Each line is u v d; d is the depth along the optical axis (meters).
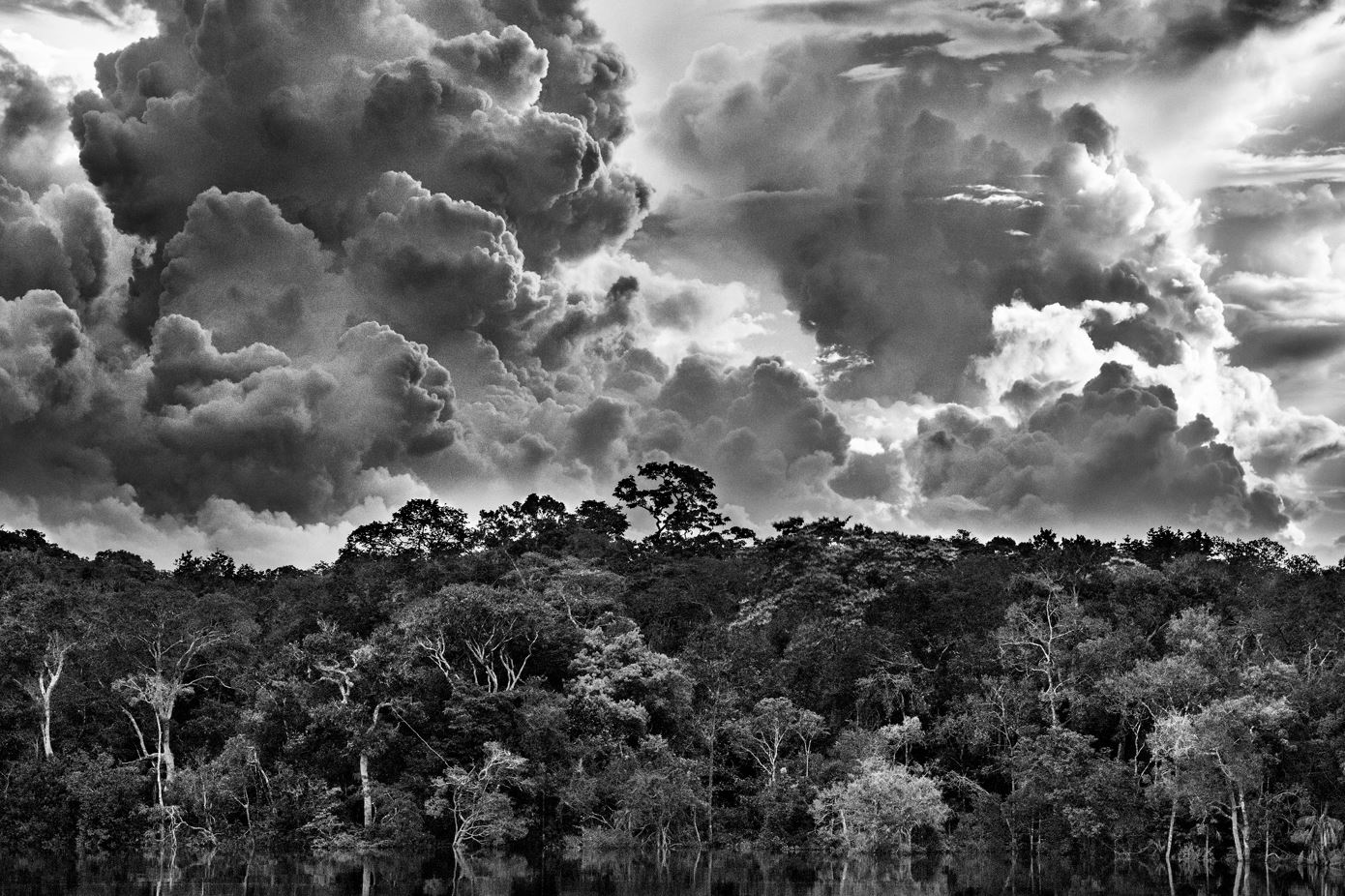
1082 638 113.19
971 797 109.69
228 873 91.19
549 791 107.50
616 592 134.75
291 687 106.75
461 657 115.81
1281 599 121.50
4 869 92.31
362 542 166.38
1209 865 96.81
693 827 109.38
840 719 121.31
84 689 109.56
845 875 94.75
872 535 155.00
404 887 84.88
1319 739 95.12
